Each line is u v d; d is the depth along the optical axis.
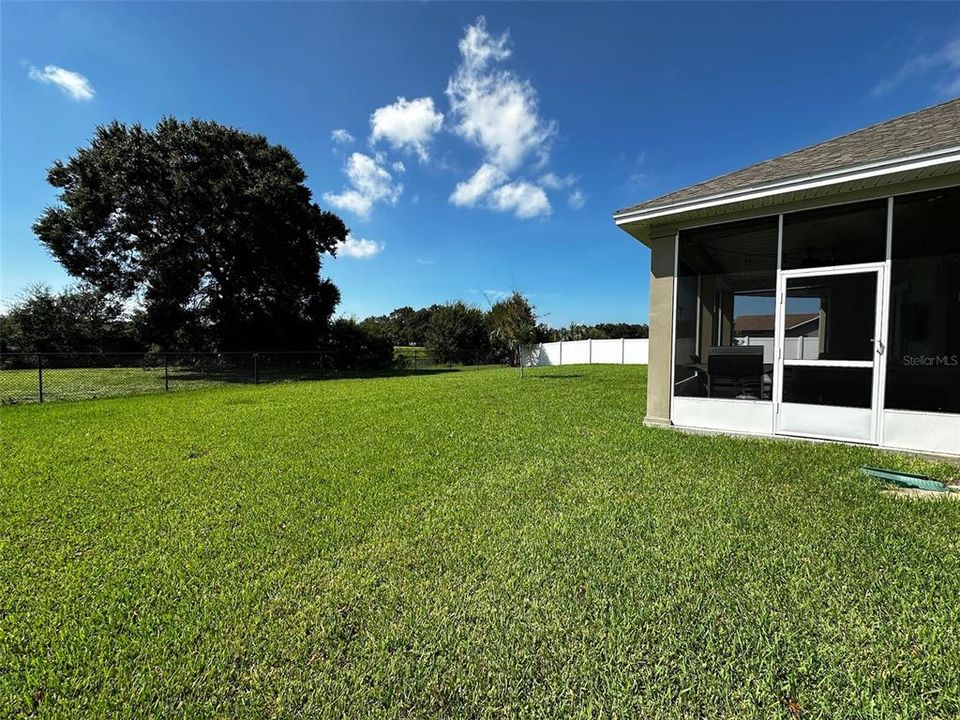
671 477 4.04
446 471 4.41
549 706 1.56
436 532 3.00
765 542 2.74
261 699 1.61
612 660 1.77
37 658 1.83
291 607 2.17
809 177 4.72
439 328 29.42
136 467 4.68
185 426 7.06
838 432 4.98
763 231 5.45
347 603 2.20
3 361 14.68
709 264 6.01
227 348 22.70
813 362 5.14
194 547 2.84
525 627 1.99
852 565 2.45
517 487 3.89
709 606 2.11
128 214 19.67
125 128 19.98
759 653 1.79
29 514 3.40
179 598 2.27
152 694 1.64
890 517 3.05
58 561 2.67
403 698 1.61
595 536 2.89
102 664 1.80
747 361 5.68
